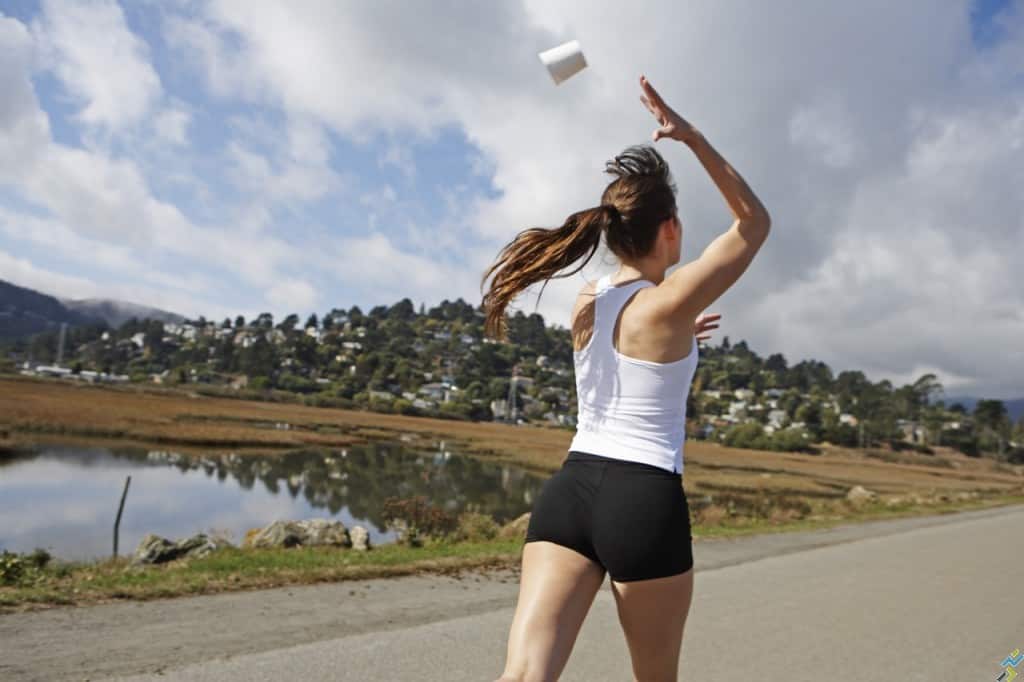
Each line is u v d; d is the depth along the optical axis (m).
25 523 15.22
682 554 1.79
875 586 8.29
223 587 6.20
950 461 139.75
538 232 2.02
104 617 4.99
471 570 7.91
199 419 66.62
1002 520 21.05
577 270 2.03
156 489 23.77
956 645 5.67
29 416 48.28
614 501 1.76
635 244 1.96
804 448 134.12
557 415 178.62
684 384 1.85
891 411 166.50
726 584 8.06
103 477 25.81
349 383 183.75
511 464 50.94
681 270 1.80
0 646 4.18
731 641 5.51
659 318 1.79
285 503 23.05
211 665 4.09
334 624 5.20
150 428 49.78
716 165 1.78
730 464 75.62
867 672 4.86
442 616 5.66
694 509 23.97
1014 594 8.05
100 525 15.75
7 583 6.01
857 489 31.09
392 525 17.05
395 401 158.50
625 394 1.82
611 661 4.72
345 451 51.00
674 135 1.78
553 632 1.72
